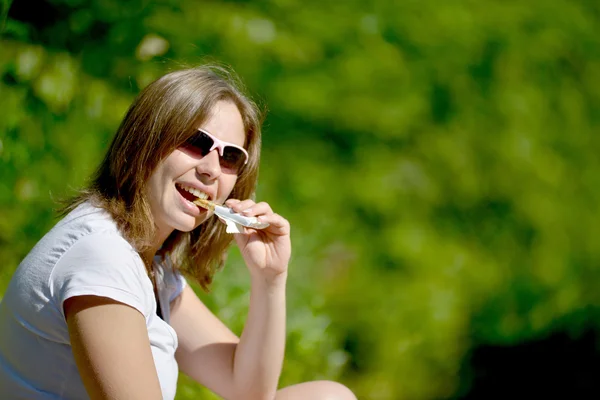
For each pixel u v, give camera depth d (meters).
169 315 5.23
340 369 7.89
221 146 4.49
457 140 10.70
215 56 9.12
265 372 5.25
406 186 10.17
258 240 5.11
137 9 8.31
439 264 9.91
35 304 4.17
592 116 12.45
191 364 5.40
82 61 7.92
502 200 10.88
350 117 10.26
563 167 11.59
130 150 4.43
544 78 11.80
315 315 7.83
